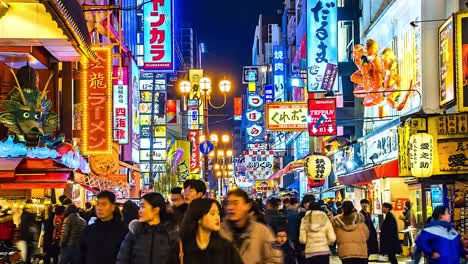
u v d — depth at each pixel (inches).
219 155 2472.9
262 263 358.3
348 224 597.9
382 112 1302.9
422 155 824.3
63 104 1079.0
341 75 1526.8
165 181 1989.4
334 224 603.2
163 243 333.1
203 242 269.0
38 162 832.3
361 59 1290.6
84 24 891.4
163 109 2760.8
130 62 1819.6
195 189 429.4
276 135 3378.4
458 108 833.5
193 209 269.4
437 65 1025.5
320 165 1320.1
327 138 1776.6
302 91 2460.6
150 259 331.3
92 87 1137.4
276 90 3117.6
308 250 576.7
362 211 828.0
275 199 558.6
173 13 1534.2
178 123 3607.3
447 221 477.7
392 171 996.6
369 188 1398.9
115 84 1507.1
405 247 1075.9
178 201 440.1
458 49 834.8
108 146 1128.8
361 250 597.3
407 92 1119.6
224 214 391.9
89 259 379.6
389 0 1226.6
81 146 1131.3
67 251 478.3
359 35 1542.8
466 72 831.7
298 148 2704.2
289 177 3006.9
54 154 841.5
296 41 2650.1
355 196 1550.2
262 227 357.7
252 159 2674.7
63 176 836.6
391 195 1197.7
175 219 365.4
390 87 1203.2
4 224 805.2
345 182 1395.2
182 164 2455.7
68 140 1069.8
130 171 1866.4
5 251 710.5
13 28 860.6
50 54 1040.8
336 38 1409.9
